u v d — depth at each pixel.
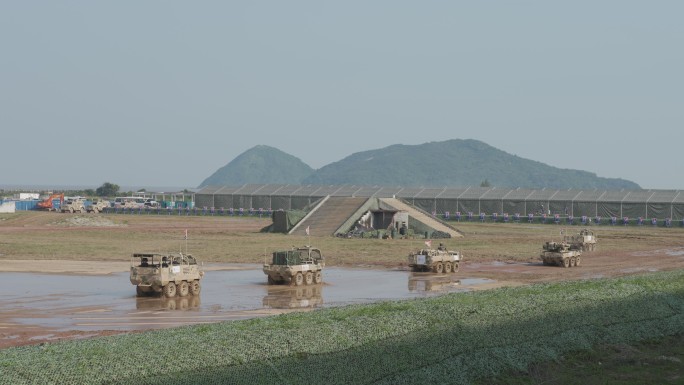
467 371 29.56
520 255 87.25
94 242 97.19
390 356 29.55
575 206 160.88
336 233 110.94
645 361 33.34
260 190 191.00
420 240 107.31
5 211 171.50
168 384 24.97
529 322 36.53
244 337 30.64
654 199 156.12
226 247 92.31
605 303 42.16
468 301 40.16
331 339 30.97
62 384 24.39
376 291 55.66
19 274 63.94
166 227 132.12
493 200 168.25
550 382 29.94
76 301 49.22
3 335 37.22
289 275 58.12
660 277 53.91
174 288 51.38
